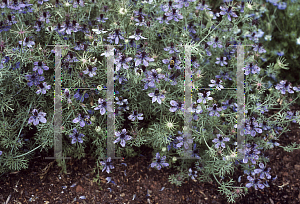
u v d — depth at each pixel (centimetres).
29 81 214
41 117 204
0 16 253
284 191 246
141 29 255
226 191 221
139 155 258
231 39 293
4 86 221
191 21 284
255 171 230
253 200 239
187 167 252
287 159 269
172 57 226
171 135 229
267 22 354
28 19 263
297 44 328
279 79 336
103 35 253
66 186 229
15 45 228
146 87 218
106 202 224
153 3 268
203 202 232
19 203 212
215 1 364
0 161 212
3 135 213
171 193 236
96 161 246
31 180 227
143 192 234
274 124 258
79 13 272
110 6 281
